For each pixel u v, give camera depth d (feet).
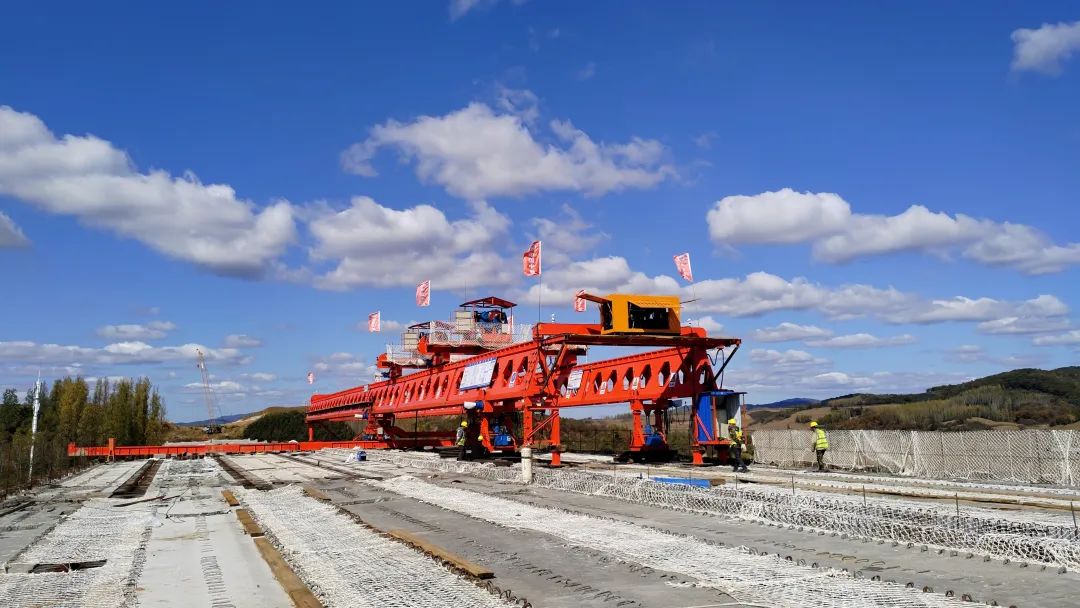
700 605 28.32
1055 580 31.19
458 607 28.63
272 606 31.24
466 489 77.56
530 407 104.68
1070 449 68.33
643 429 127.65
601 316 102.83
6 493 80.84
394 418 197.88
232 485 94.07
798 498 57.31
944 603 27.63
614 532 45.88
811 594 29.27
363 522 52.85
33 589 34.32
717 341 103.40
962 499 57.06
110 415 224.12
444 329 151.94
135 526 55.62
